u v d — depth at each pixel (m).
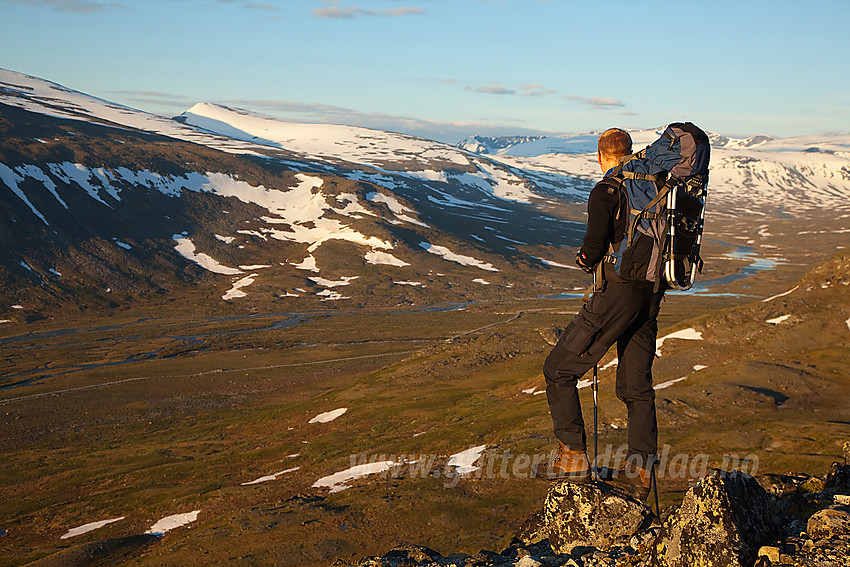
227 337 161.38
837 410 40.22
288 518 40.38
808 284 60.22
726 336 56.31
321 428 72.31
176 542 39.88
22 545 48.72
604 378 53.28
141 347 151.88
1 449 82.81
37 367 133.50
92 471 68.00
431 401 73.88
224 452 69.31
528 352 98.12
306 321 183.00
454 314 188.25
